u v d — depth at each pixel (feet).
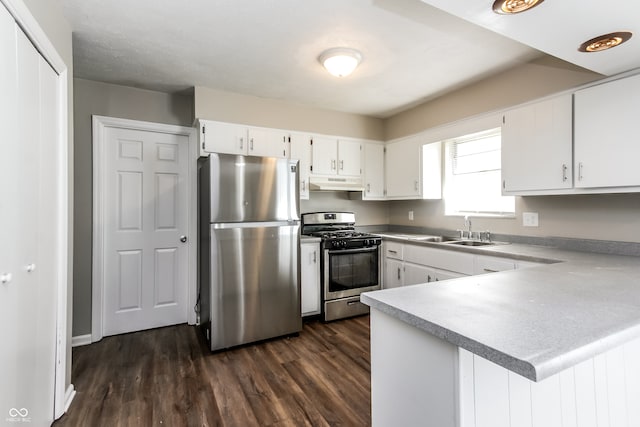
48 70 5.31
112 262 9.55
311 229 12.15
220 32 6.77
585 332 2.49
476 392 2.62
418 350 2.94
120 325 9.65
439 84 9.64
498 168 10.23
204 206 9.03
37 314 4.88
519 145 8.18
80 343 8.88
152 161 10.09
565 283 4.15
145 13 6.07
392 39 7.06
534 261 6.91
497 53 7.68
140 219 9.93
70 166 6.25
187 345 8.78
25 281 4.46
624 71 6.22
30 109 4.61
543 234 8.66
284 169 9.33
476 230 10.48
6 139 3.94
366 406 5.99
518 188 8.18
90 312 9.08
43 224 5.09
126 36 6.90
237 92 10.23
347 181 12.37
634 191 6.19
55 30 5.61
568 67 7.26
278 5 5.86
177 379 6.93
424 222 12.62
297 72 8.78
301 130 11.51
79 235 9.01
